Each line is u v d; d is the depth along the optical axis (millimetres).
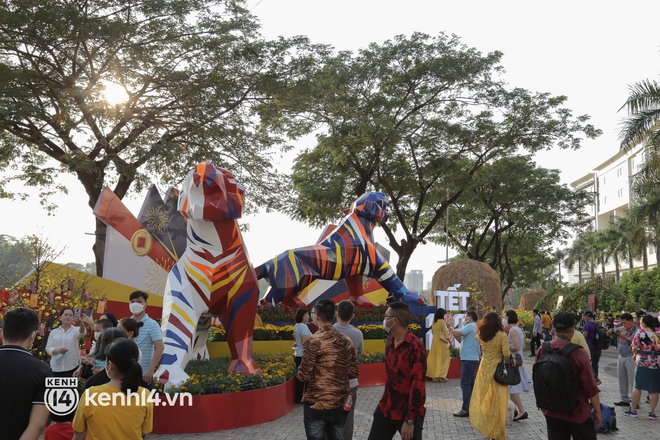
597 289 16250
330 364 5289
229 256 9109
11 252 38781
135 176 18062
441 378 13102
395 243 27203
